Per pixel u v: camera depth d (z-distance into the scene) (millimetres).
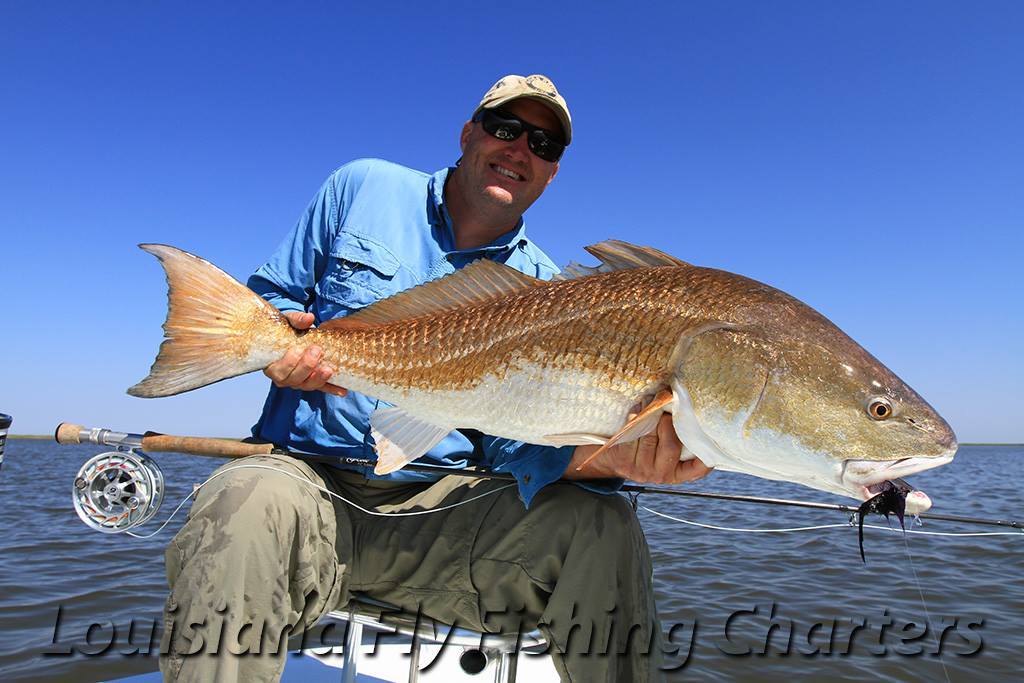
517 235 1208
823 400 814
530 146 1121
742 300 855
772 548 2920
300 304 1132
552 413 884
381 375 942
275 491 816
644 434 845
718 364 828
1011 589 2277
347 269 1088
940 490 5852
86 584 2168
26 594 2053
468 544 1003
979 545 2965
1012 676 1607
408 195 1169
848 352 834
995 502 4688
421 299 971
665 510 3963
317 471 985
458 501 1025
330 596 951
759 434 829
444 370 929
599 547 939
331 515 935
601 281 901
